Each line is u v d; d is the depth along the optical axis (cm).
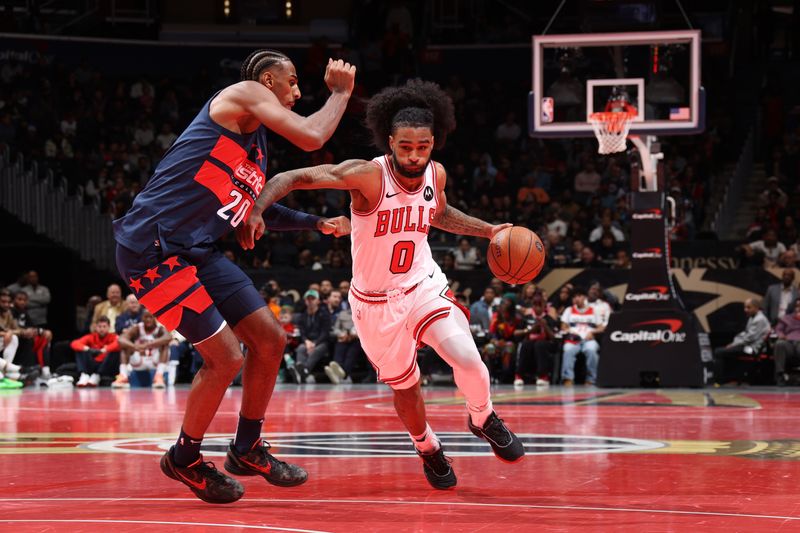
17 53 2131
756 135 2105
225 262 372
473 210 1792
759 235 1611
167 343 1375
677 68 1238
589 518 319
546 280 1483
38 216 1830
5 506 350
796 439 588
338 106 366
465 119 2173
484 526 304
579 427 680
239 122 364
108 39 2220
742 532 291
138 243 354
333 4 2362
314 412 844
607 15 1280
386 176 394
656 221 1255
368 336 406
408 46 2230
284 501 362
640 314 1259
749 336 1357
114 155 1988
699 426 684
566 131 1258
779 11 2544
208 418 354
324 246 1702
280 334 371
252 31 2330
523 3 2295
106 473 444
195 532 294
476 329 1416
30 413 852
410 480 420
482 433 410
